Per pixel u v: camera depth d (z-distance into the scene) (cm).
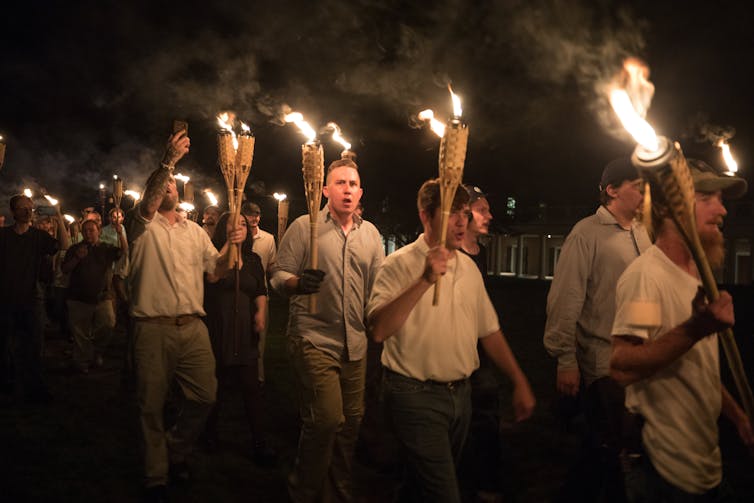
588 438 428
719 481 273
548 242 5894
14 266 792
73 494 526
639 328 269
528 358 1148
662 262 274
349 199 468
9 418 730
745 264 4722
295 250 468
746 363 1041
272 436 677
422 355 350
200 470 581
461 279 362
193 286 531
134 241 519
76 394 843
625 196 437
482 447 504
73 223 1343
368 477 573
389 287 357
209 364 541
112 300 999
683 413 269
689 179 226
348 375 472
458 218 360
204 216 895
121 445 646
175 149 506
